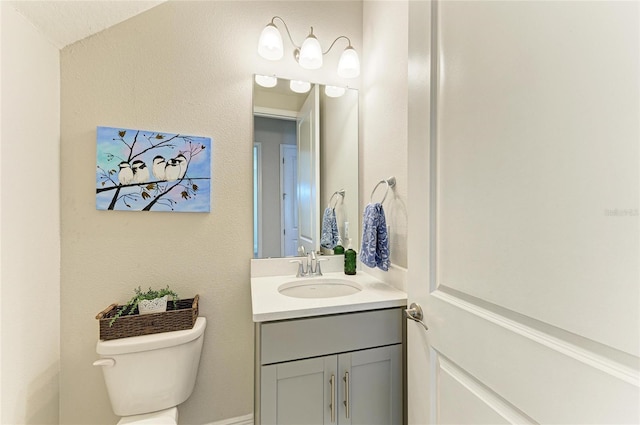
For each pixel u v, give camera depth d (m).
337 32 1.67
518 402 0.56
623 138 0.40
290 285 1.39
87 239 1.26
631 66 0.40
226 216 1.45
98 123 1.27
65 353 1.23
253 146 1.50
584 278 0.45
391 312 1.14
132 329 1.14
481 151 0.65
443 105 0.78
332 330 1.05
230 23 1.47
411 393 0.94
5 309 0.94
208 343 1.42
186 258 1.39
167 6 1.37
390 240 1.41
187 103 1.39
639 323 0.39
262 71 1.53
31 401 1.06
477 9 0.66
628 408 0.40
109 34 1.29
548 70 0.50
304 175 1.60
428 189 0.83
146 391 1.13
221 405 1.43
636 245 0.39
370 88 1.62
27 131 1.03
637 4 0.39
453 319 0.74
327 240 1.63
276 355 0.99
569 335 0.48
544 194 0.51
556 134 0.49
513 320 0.58
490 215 0.63
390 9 1.41
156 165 1.34
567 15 0.47
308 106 1.61
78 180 1.25
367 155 1.65
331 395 1.05
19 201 0.99
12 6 0.94
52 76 1.17
